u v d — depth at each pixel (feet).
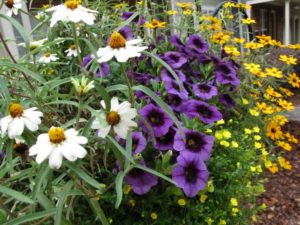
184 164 1.10
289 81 2.25
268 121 1.98
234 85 1.64
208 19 2.23
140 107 1.18
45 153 0.67
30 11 2.17
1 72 1.05
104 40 1.73
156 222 1.17
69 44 1.76
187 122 1.26
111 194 1.16
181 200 1.16
